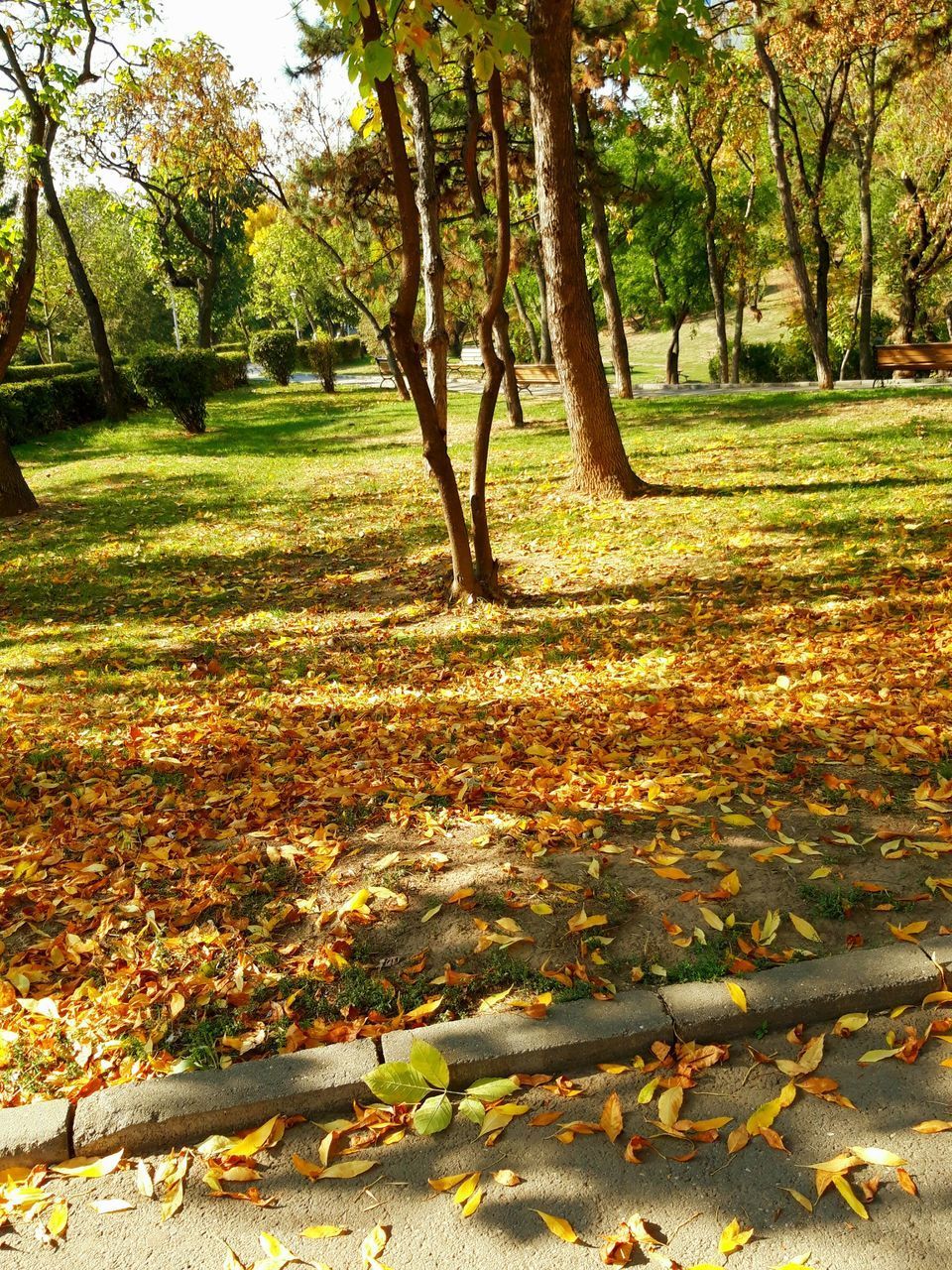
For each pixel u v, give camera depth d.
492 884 3.60
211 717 5.86
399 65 10.48
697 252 28.59
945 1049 2.70
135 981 3.21
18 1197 2.43
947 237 26.22
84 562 10.72
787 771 4.32
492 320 7.25
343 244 21.45
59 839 4.29
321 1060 2.72
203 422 21.73
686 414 16.77
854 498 9.55
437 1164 2.46
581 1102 2.62
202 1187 2.45
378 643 7.32
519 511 11.10
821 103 24.66
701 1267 2.08
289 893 3.68
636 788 4.30
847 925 3.19
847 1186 2.25
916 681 5.25
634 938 3.21
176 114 22.44
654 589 7.82
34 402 21.58
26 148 12.15
